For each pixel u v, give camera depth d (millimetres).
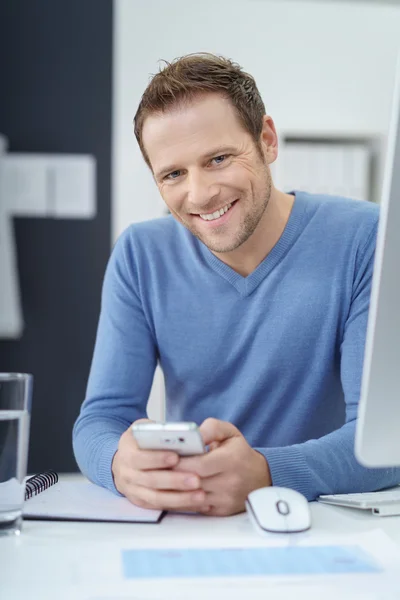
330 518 1287
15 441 1188
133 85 4258
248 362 1771
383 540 1148
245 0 4230
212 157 1525
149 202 4305
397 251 988
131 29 4223
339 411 1840
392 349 1009
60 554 1091
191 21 4219
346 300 1732
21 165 4316
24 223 4336
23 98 4324
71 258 4363
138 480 1326
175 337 1804
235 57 4246
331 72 4297
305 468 1404
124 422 1729
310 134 4301
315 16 4270
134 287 1833
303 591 947
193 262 1815
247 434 1787
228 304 1774
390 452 1030
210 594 936
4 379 1180
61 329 4371
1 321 4281
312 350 1747
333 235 1762
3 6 4301
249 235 1623
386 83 4332
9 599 917
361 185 4254
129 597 924
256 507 1209
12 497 1192
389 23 4324
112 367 1775
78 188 4344
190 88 1508
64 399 4383
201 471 1296
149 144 1550
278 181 4207
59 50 4324
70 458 4383
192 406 1828
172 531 1215
